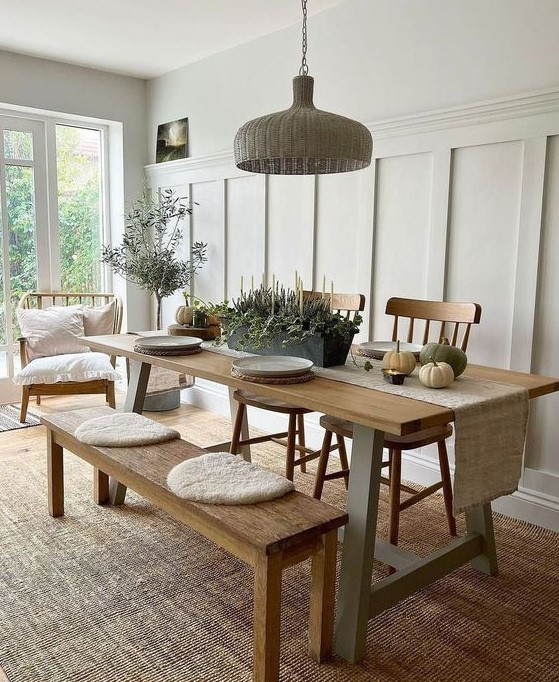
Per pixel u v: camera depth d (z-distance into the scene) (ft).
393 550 6.87
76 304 15.97
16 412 14.23
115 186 16.05
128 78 15.48
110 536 8.15
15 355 15.12
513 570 7.50
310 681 5.49
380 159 10.44
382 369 6.63
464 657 5.84
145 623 6.26
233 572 7.30
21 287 15.05
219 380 6.66
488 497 5.92
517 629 6.29
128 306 16.14
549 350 8.54
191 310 9.41
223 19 11.59
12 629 6.13
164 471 6.34
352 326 7.30
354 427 5.82
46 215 15.24
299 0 10.65
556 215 8.28
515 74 8.60
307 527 5.11
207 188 14.25
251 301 8.11
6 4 10.96
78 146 15.70
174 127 15.01
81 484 9.96
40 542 7.95
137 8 11.12
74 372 12.95
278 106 12.28
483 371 7.14
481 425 5.66
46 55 13.82
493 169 8.93
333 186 11.31
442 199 9.52
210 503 5.52
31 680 5.41
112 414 8.43
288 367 6.71
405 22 9.89
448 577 7.31
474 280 9.33
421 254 9.98
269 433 12.96
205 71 13.97
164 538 8.13
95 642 5.94
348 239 11.13
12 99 13.64
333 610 5.77
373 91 10.50
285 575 7.29
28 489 9.69
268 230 12.76
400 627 6.30
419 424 5.01
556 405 8.57
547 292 8.48
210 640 6.00
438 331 9.89
